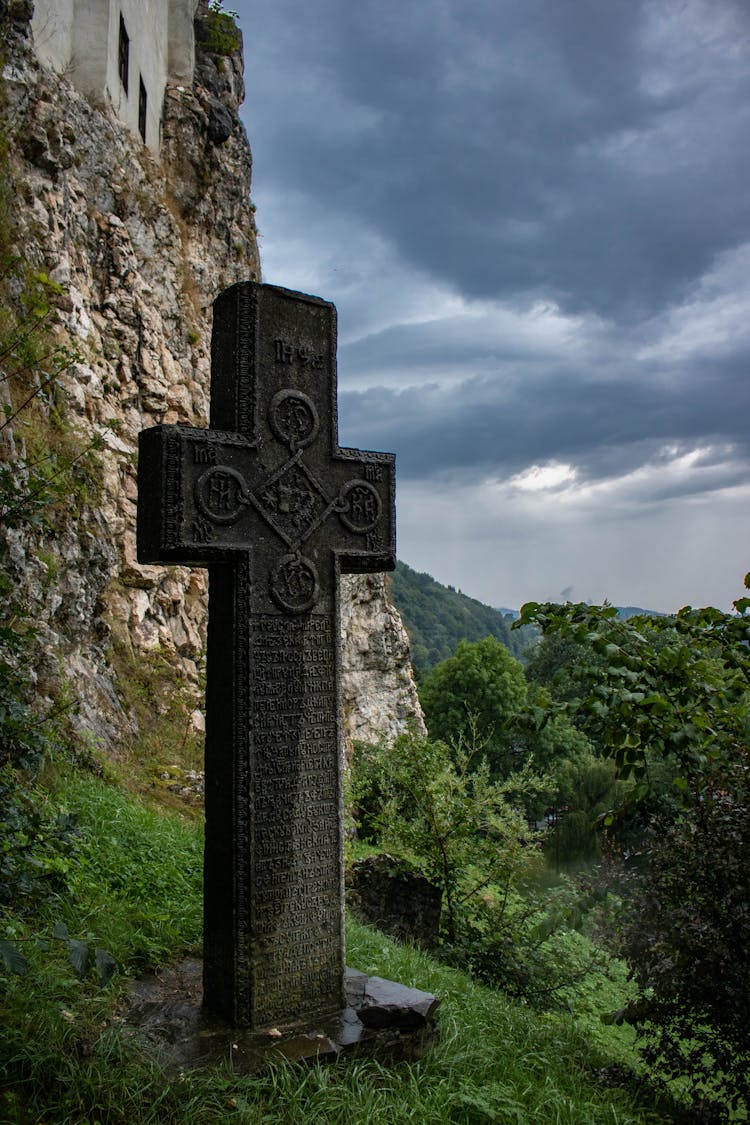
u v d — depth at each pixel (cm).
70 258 1135
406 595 11056
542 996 716
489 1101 376
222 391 453
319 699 443
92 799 627
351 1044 391
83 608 912
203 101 1744
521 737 2852
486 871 823
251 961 404
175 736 1044
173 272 1472
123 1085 321
